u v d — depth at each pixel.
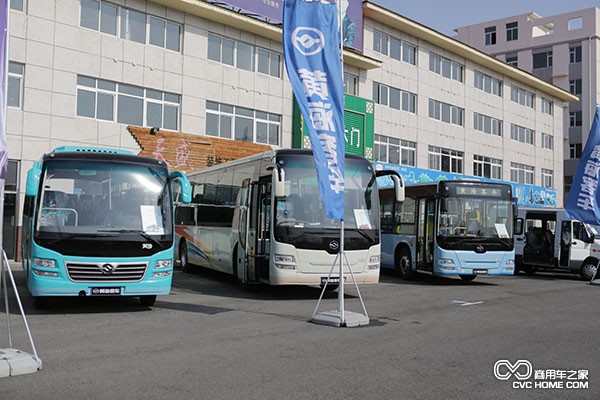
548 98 50.28
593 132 19.30
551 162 50.19
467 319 10.68
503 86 44.84
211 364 6.93
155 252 10.86
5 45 6.91
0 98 6.80
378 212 13.95
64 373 6.46
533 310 12.08
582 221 19.34
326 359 7.24
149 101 24.55
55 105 21.84
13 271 18.58
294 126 29.69
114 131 23.23
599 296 14.97
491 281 19.80
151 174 11.43
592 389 6.08
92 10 23.05
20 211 21.05
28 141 21.23
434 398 5.65
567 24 59.56
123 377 6.31
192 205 19.69
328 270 13.16
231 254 15.78
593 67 57.81
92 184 10.88
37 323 9.77
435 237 17.52
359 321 9.83
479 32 65.44
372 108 33.22
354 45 32.16
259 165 14.37
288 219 13.09
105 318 10.36
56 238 10.25
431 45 38.34
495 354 7.66
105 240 10.48
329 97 10.07
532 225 23.19
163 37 25.12
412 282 18.56
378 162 33.84
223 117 27.02
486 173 42.91
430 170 37.50
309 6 10.07
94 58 22.89
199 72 26.00
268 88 28.67
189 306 12.05
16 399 5.50
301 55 9.95
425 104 37.66
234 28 27.42
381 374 6.52
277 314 11.06
